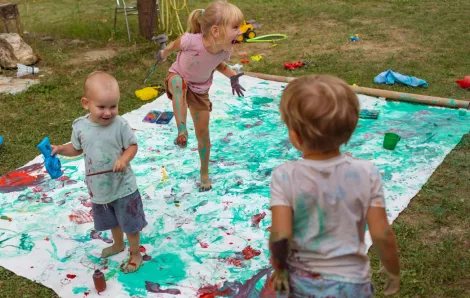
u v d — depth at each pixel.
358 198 2.09
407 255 3.64
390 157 5.01
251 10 11.75
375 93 6.52
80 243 3.92
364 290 2.15
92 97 3.11
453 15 10.47
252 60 8.23
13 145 5.46
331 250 2.12
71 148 3.38
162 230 4.07
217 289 3.41
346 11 11.20
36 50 8.52
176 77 4.19
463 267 3.50
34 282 3.51
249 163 5.06
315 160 2.14
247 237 3.95
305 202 2.11
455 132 5.47
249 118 6.07
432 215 4.10
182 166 5.04
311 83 2.06
